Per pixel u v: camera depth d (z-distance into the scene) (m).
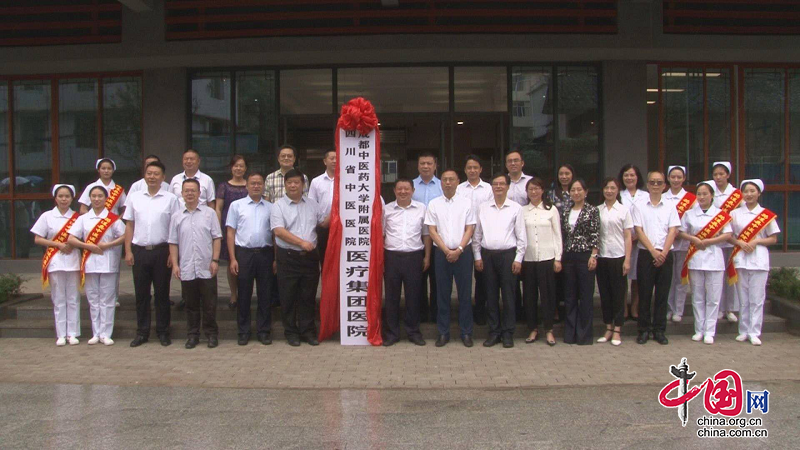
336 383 5.82
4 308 8.10
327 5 10.49
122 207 7.89
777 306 7.91
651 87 11.08
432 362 6.47
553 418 4.92
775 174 11.31
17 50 10.73
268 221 7.16
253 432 4.66
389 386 5.73
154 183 7.12
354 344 7.13
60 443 4.48
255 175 7.04
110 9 10.81
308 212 7.07
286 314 7.13
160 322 7.25
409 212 7.07
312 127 11.12
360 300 7.11
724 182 7.50
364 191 7.05
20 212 11.53
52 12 10.92
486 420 4.89
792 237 11.34
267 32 10.52
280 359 6.61
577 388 5.65
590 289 7.04
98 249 7.18
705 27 10.66
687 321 7.63
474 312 7.57
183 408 5.19
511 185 7.56
